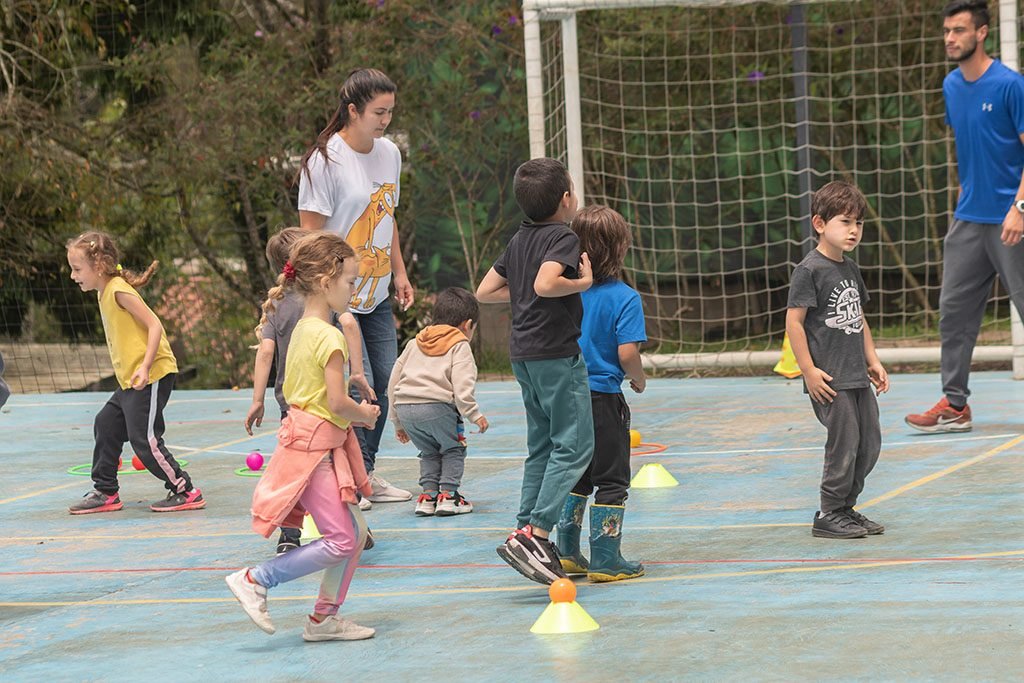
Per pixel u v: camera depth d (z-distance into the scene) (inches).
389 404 331.9
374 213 323.0
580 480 258.2
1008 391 506.0
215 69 771.4
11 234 783.7
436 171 765.3
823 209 273.7
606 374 249.8
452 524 317.1
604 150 749.3
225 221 792.9
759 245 738.2
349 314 301.6
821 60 786.2
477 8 746.2
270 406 590.6
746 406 506.3
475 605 241.3
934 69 780.6
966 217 400.5
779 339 794.2
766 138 791.7
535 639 215.8
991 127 390.0
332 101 743.1
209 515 346.3
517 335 242.7
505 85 754.2
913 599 227.6
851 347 276.5
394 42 753.6
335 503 220.7
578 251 237.5
